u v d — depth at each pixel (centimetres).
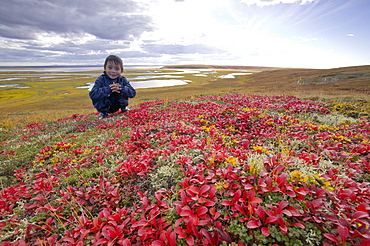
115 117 1486
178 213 332
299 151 606
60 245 330
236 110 1198
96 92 1445
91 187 504
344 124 953
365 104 1483
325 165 476
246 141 625
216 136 771
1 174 697
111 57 1484
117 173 558
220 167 476
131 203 442
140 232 318
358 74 5269
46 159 794
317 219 307
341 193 343
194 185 419
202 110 1307
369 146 581
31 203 492
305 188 344
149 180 502
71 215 416
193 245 283
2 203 465
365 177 446
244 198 352
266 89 5003
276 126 888
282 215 331
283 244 291
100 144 856
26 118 2300
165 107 1614
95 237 334
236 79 11900
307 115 1140
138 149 740
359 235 268
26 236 374
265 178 376
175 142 688
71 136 1090
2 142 1161
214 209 345
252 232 311
